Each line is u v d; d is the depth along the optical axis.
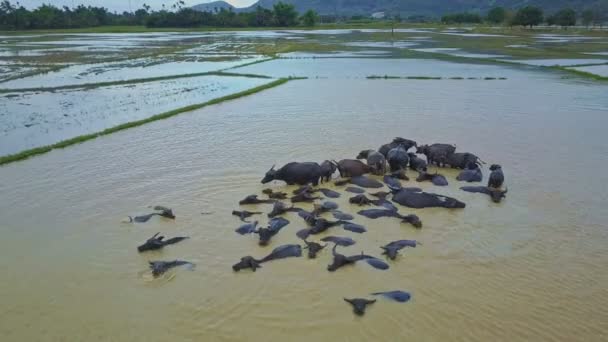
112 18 160.38
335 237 12.15
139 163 17.84
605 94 30.75
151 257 11.50
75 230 12.80
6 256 11.58
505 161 17.67
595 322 9.12
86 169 17.28
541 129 22.08
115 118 25.83
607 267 10.86
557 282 10.32
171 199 14.61
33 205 14.31
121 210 13.91
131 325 9.19
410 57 56.53
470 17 164.50
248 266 10.91
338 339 8.72
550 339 8.70
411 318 9.24
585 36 96.25
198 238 12.33
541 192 14.82
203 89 35.12
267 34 110.19
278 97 30.88
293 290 10.14
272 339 8.74
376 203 14.05
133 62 53.44
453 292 10.01
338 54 61.16
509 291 10.03
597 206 13.80
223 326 9.11
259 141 20.42
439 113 25.42
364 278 10.53
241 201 14.14
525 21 121.75
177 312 9.53
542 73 41.25
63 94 33.50
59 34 113.19
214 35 107.00
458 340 8.69
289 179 15.62
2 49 70.81
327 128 22.41
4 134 22.73
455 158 17.17
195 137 21.28
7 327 9.16
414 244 11.81
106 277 10.73
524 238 12.14
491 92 31.78
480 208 13.84
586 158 17.92
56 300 9.96
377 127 22.50
